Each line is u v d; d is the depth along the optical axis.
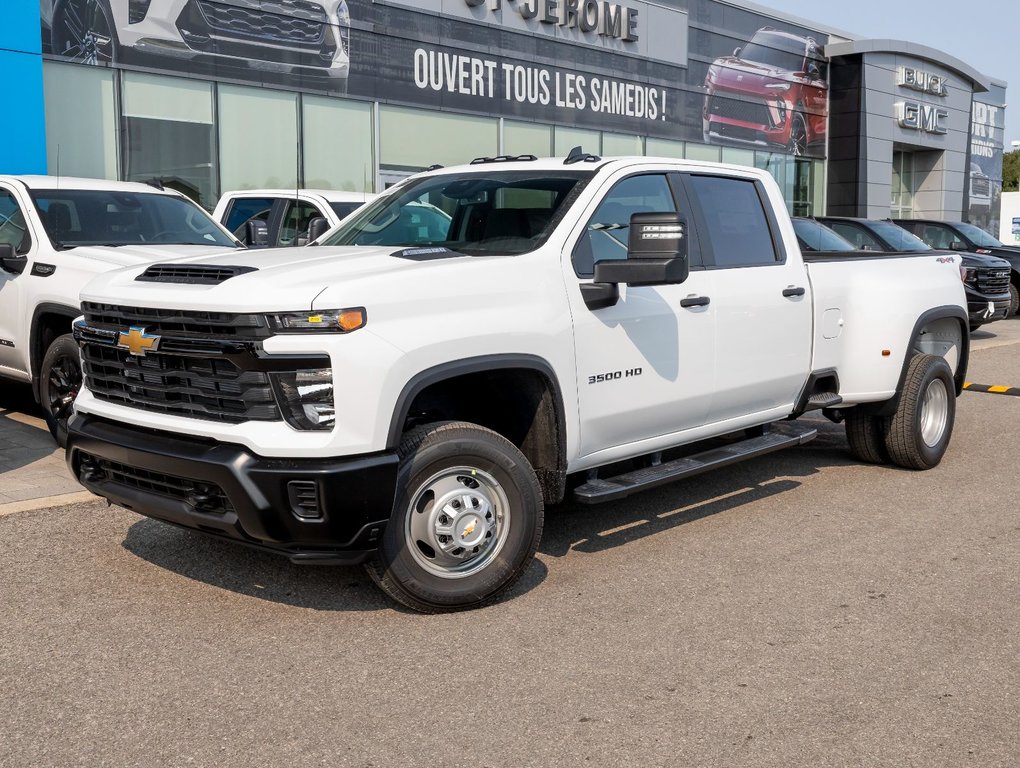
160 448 4.16
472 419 4.92
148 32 16.36
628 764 3.20
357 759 3.23
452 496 4.31
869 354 6.65
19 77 14.74
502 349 4.39
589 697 3.66
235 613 4.42
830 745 3.33
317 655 4.00
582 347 4.76
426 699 3.64
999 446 8.06
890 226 15.12
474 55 21.52
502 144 22.42
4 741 3.32
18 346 7.49
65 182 8.19
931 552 5.35
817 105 31.48
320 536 3.98
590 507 6.18
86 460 4.63
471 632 4.24
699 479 6.92
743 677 3.83
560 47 23.31
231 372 4.01
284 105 18.42
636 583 4.84
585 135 24.25
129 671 3.84
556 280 4.68
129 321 4.36
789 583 4.86
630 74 25.11
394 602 4.54
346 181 19.58
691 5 26.59
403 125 20.44
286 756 3.25
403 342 4.05
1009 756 3.27
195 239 8.26
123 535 5.41
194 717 3.50
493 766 3.19
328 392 3.93
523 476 4.46
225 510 4.09
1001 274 15.61
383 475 4.00
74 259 7.17
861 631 4.27
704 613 4.46
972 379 11.87
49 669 3.85
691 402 5.40
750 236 5.94
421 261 4.43
